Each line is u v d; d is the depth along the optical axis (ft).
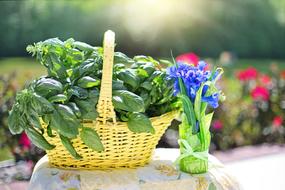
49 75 6.20
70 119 5.76
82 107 5.86
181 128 6.38
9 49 34.65
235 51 37.01
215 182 6.27
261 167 10.91
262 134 13.64
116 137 6.02
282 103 13.78
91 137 5.86
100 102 5.86
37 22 34.50
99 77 6.16
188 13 34.83
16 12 34.65
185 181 6.20
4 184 9.72
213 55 35.81
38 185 6.08
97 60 6.22
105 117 5.90
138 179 6.10
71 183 5.99
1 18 34.58
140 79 6.32
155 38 34.06
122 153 6.12
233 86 15.48
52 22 34.24
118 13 33.73
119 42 33.65
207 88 6.31
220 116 12.84
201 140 6.30
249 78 14.67
